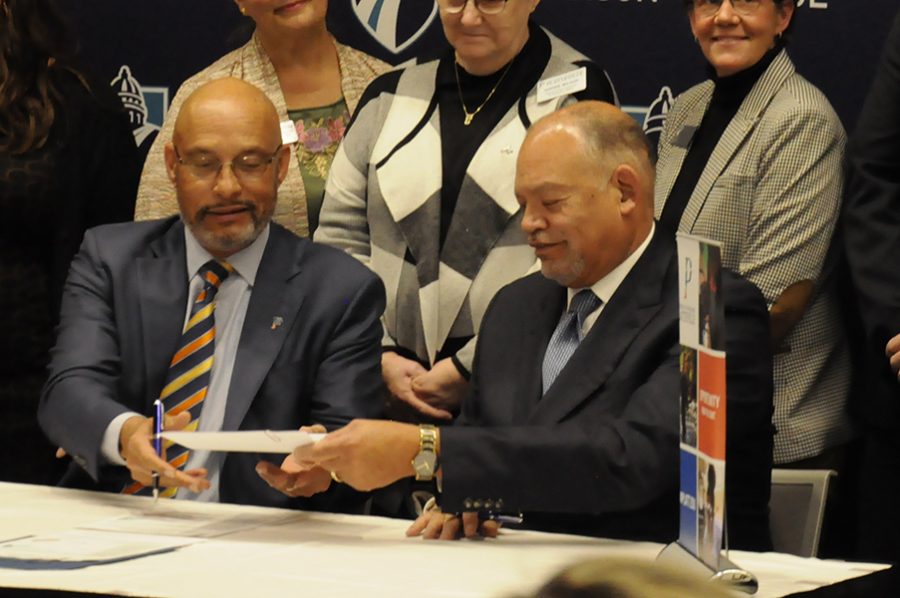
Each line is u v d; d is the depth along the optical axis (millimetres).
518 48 4613
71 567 2523
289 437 2928
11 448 4367
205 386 3684
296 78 5066
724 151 4449
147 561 2592
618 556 1062
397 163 4605
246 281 3777
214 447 2963
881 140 4312
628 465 3070
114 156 4645
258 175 3715
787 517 3533
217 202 3668
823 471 3537
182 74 5695
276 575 2467
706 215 4410
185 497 3613
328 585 2377
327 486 3281
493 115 4562
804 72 5145
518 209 4477
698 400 2400
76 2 5734
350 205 4719
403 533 3004
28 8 4445
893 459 4371
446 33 4594
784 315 4316
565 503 3051
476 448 3008
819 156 4359
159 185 4906
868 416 4340
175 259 3801
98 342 3693
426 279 4531
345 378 3723
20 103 4422
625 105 5352
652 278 3412
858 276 4266
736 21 4445
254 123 3707
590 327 3451
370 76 5152
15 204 4367
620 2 5309
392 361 4508
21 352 4383
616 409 3303
